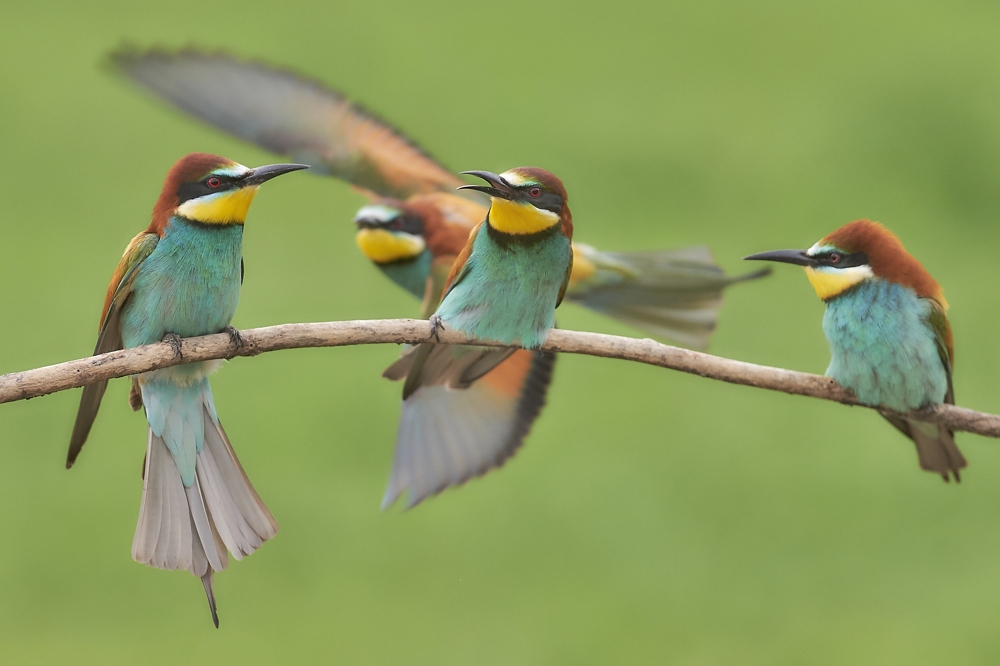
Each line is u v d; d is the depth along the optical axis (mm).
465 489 11344
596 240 14773
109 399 12070
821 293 7582
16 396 6285
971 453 12117
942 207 15344
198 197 6910
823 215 15039
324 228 14086
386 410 12453
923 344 7363
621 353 7102
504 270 7184
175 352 6664
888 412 7539
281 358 12812
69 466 6566
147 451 6820
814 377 7496
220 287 6969
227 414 12414
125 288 6898
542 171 7215
